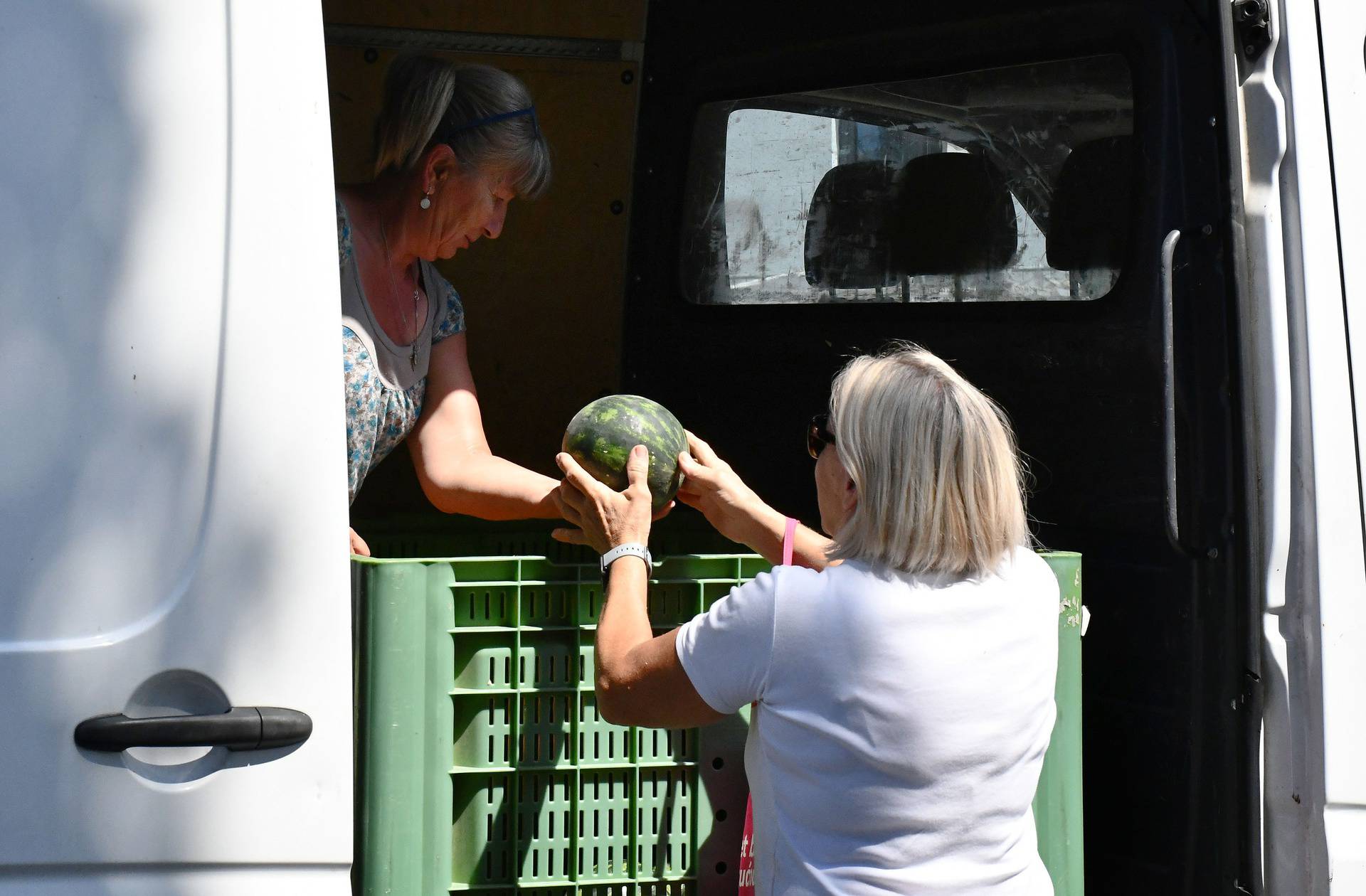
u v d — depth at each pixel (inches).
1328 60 104.4
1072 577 100.3
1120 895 111.6
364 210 110.9
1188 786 105.7
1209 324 105.7
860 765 80.6
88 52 76.9
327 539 78.2
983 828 82.1
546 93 179.5
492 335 181.2
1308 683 100.5
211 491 76.5
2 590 73.9
